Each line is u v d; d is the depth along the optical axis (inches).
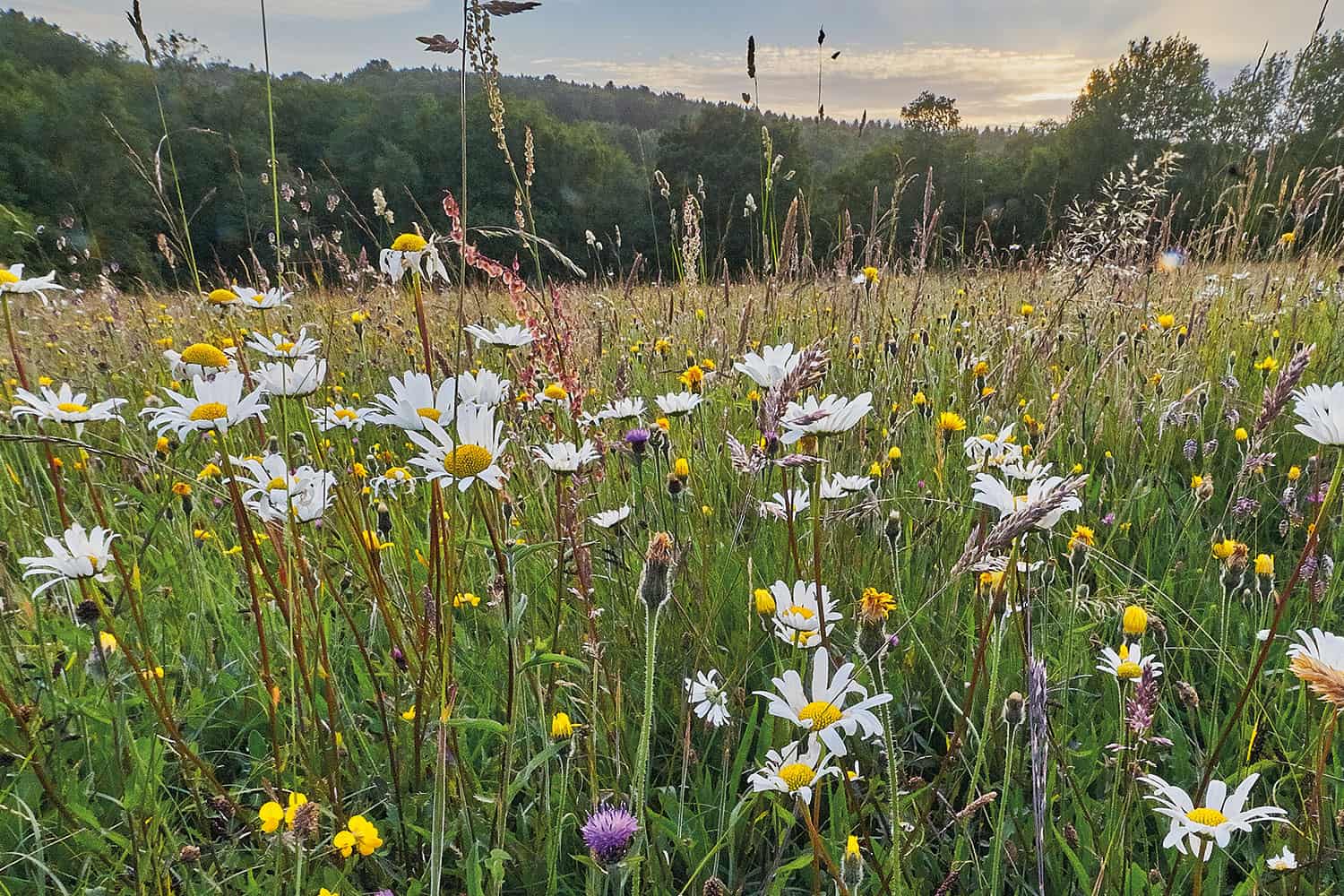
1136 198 233.0
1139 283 213.9
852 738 74.9
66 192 893.8
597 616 93.5
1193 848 50.3
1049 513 52.0
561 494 80.0
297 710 74.5
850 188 971.9
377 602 74.5
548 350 91.1
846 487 98.0
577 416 93.5
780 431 72.9
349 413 93.5
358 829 60.0
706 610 96.2
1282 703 82.6
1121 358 152.1
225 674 93.7
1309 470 110.7
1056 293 223.9
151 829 65.1
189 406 61.6
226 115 940.0
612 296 263.4
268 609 94.6
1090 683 90.6
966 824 63.3
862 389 157.8
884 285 205.9
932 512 115.9
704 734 87.4
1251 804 71.6
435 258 64.5
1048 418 110.2
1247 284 233.0
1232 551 84.2
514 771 77.2
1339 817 61.9
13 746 75.1
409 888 64.3
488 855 68.5
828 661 61.9
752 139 986.1
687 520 114.9
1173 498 129.8
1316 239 245.3
